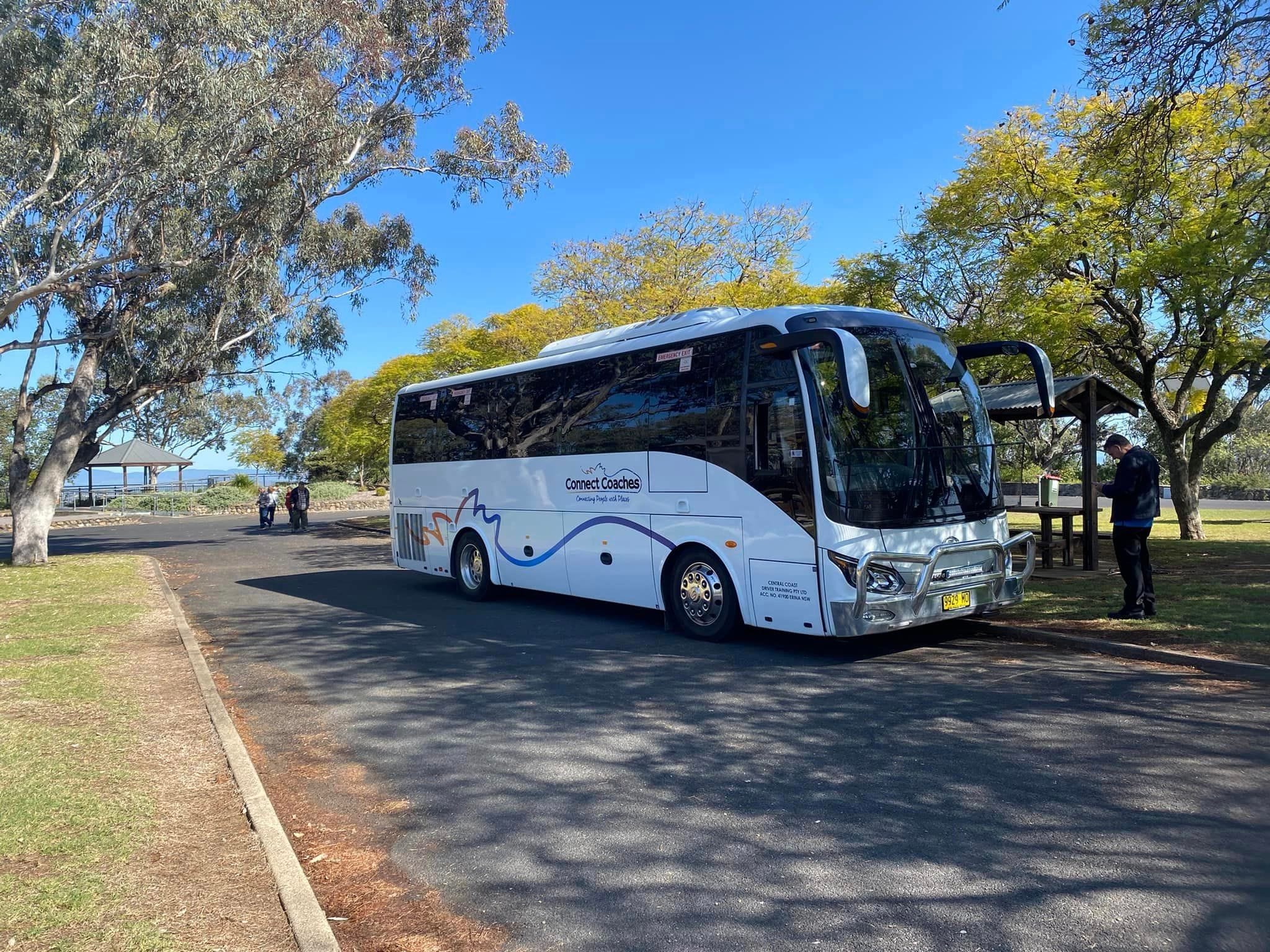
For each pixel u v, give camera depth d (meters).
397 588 15.48
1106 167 13.44
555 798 5.10
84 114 15.80
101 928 3.45
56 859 4.10
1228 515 30.19
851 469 8.00
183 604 14.05
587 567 10.99
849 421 8.12
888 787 5.09
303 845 4.59
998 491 9.02
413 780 5.50
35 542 19.88
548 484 11.67
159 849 4.25
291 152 17.70
